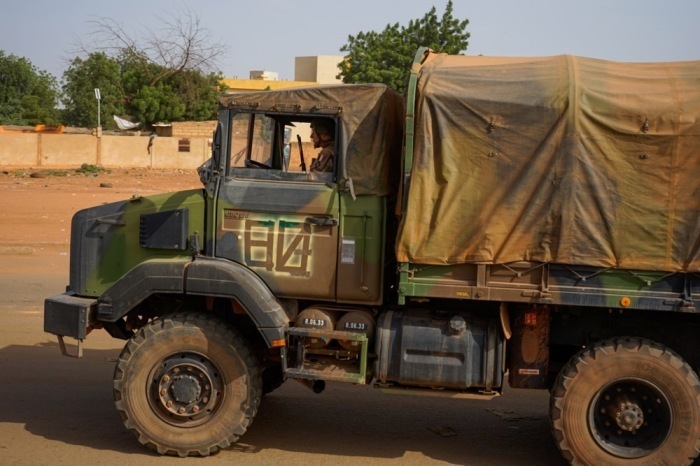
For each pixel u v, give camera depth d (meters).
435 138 5.50
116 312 5.79
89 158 38.09
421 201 5.50
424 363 5.64
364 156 5.75
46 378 7.67
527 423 6.86
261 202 5.84
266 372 7.06
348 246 5.77
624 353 5.42
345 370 5.74
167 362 5.73
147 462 5.62
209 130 42.00
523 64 5.67
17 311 10.45
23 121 65.88
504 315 5.59
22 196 23.72
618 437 5.57
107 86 55.41
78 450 5.83
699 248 5.23
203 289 5.68
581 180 5.33
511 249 5.43
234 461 5.72
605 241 5.33
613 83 5.39
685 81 5.36
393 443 6.26
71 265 6.23
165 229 5.95
